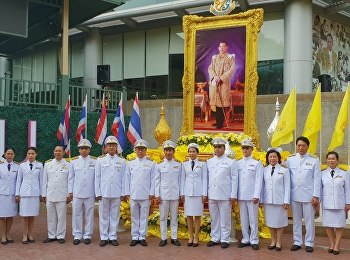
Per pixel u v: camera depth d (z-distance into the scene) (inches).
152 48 705.6
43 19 543.8
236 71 354.0
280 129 321.7
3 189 278.8
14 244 276.8
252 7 624.7
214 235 275.1
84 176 283.0
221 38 359.6
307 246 257.6
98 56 739.4
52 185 283.1
